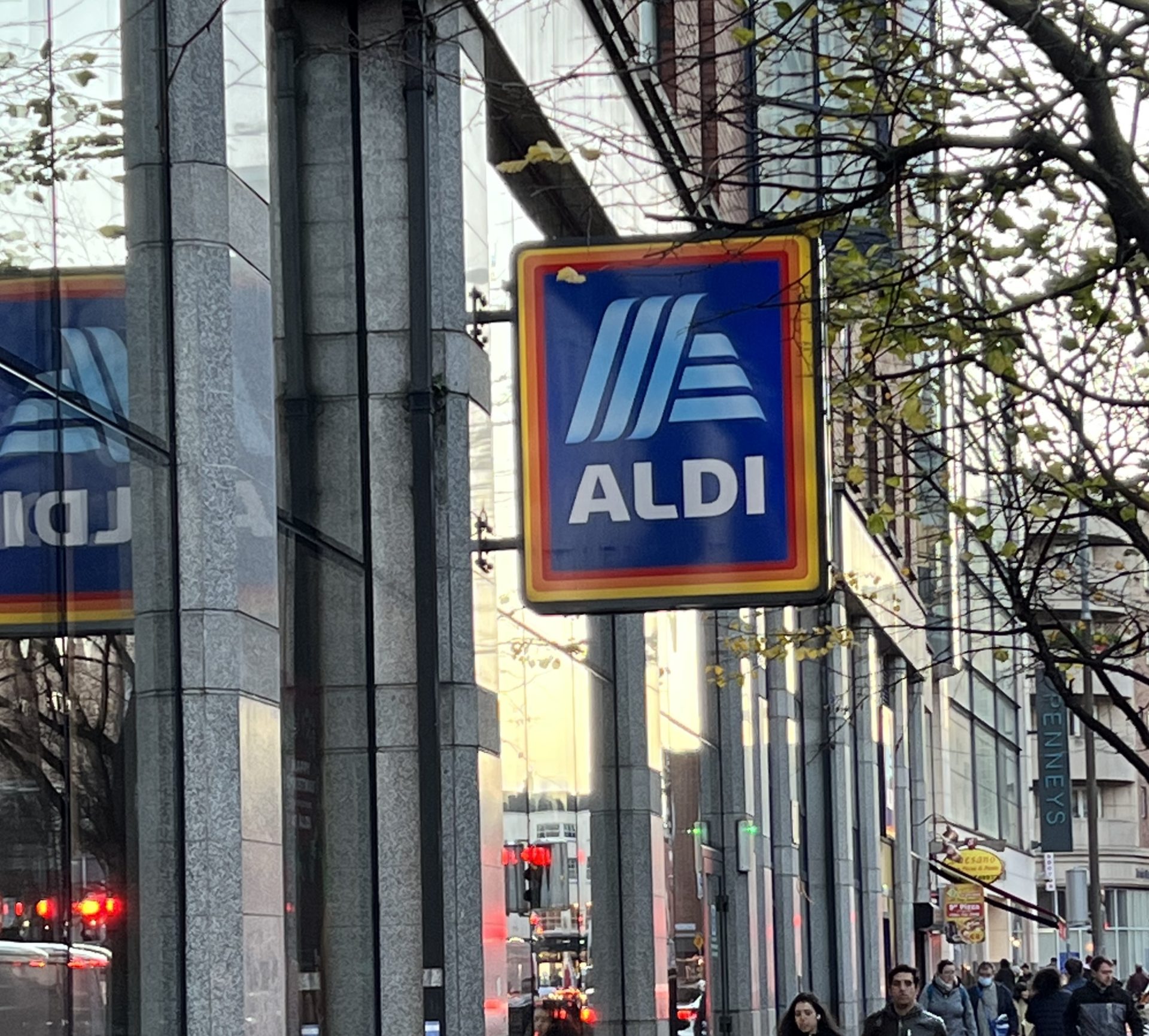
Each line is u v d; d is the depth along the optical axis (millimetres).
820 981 34969
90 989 9305
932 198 10492
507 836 15641
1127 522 12312
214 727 10320
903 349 11156
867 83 10547
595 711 19344
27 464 9211
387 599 13836
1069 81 8875
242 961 10234
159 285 10539
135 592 10055
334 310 13797
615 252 13766
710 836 25375
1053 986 29719
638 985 19453
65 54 9820
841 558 34344
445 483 14023
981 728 68312
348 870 13312
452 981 13523
